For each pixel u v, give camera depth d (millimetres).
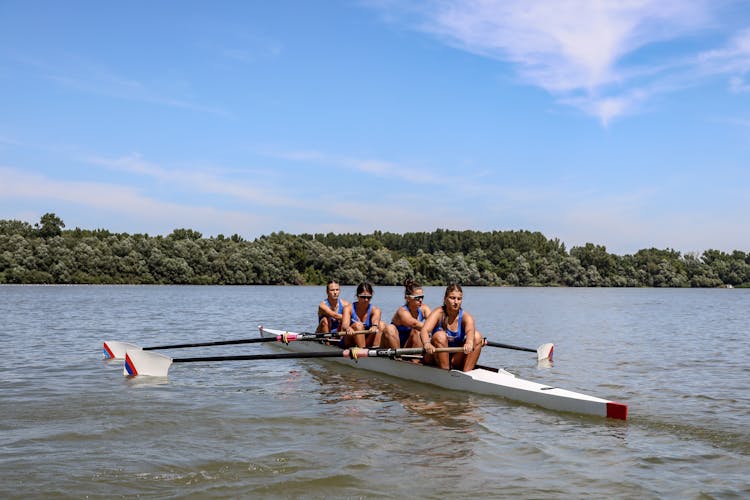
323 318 14242
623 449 6551
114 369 12062
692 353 15469
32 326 22016
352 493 5133
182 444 6555
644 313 37531
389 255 113250
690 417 8055
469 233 153000
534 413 8320
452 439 6902
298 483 5348
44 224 99125
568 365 13148
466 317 10172
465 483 5418
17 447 6383
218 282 96500
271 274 101062
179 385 10438
